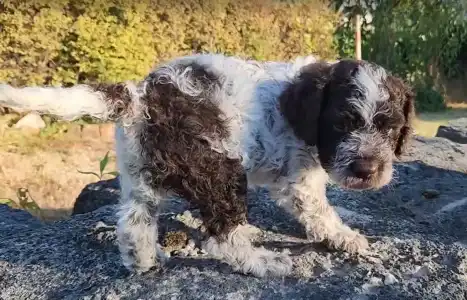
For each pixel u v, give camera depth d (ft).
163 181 1.65
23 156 4.23
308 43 5.68
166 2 4.91
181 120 1.61
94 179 3.95
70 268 1.83
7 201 3.28
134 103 1.60
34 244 2.01
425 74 6.69
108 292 1.65
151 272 1.74
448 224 2.12
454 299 1.63
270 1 5.37
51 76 4.72
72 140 4.59
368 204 2.28
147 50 4.89
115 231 2.00
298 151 1.79
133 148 1.63
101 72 4.74
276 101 1.75
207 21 5.11
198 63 1.75
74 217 2.27
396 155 1.79
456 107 6.59
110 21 4.71
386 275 1.71
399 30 6.51
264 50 5.39
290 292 1.63
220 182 1.66
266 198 2.28
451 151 2.98
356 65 1.73
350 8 6.00
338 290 1.64
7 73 4.59
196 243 1.91
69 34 4.66
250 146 1.73
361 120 1.65
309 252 1.85
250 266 1.72
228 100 1.69
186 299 1.60
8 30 4.52
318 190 1.86
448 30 6.86
